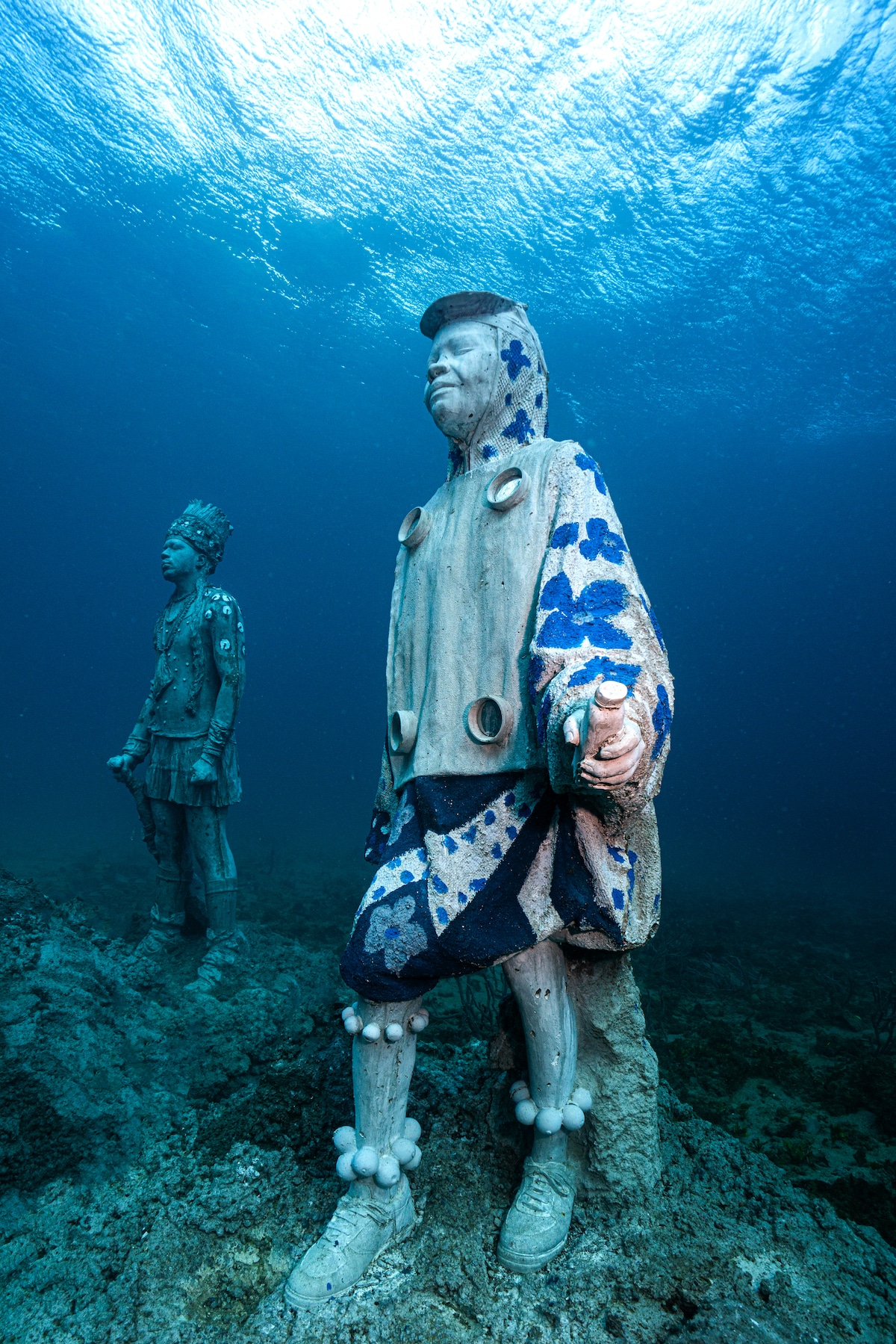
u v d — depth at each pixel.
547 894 1.77
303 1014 3.86
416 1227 1.90
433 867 1.80
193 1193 2.12
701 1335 1.59
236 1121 2.45
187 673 4.80
